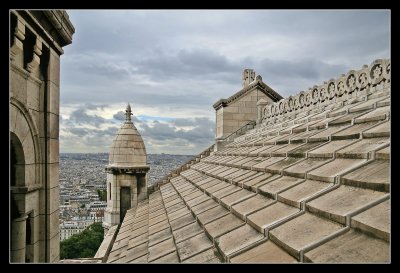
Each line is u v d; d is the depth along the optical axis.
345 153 5.93
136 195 21.55
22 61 5.86
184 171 21.78
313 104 13.25
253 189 7.50
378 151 5.03
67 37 7.21
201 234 6.85
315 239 3.95
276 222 4.92
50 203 6.82
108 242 15.74
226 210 7.41
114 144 22.06
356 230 3.73
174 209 11.12
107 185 22.30
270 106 19.39
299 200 5.18
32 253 6.45
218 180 11.34
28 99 6.18
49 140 6.80
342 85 10.90
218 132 23.14
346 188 4.82
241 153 13.77
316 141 8.19
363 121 7.20
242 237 5.35
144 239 9.73
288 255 4.04
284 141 10.37
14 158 5.94
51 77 6.87
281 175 7.39
